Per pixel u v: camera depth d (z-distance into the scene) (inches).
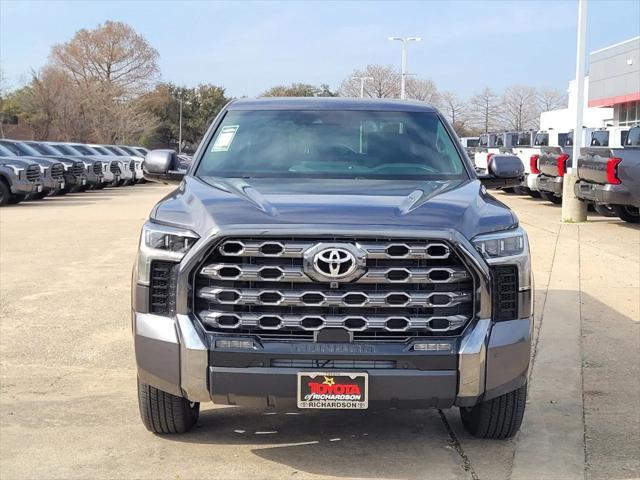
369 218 150.9
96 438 180.7
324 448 175.6
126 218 674.2
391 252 147.6
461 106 2888.8
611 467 165.0
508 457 170.6
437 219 152.2
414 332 149.3
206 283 151.3
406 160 202.4
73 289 350.6
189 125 3698.3
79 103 2513.5
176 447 175.3
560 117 1958.7
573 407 202.2
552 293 339.9
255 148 205.3
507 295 155.9
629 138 600.4
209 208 156.9
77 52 3245.6
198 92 3809.1
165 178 216.8
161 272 155.3
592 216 665.0
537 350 254.8
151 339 153.6
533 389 216.8
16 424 189.8
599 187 561.0
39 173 861.8
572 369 234.7
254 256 148.0
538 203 826.2
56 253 459.8
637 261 419.5
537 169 768.3
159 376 154.3
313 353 147.2
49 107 2402.8
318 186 179.3
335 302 146.9
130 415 196.2
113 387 219.0
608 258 429.7
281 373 147.6
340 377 147.3
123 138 2714.1
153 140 3521.2
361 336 148.9
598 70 1551.4
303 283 148.4
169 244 153.8
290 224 147.9
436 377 148.4
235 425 189.5
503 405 170.2
